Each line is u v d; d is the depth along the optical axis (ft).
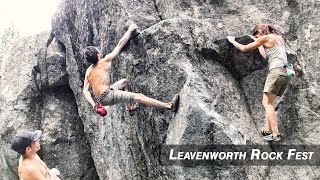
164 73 22.00
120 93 21.91
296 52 23.38
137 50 23.72
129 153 25.40
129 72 24.00
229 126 20.02
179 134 20.22
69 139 35.94
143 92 23.17
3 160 37.45
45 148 35.27
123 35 24.45
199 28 22.70
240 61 23.16
